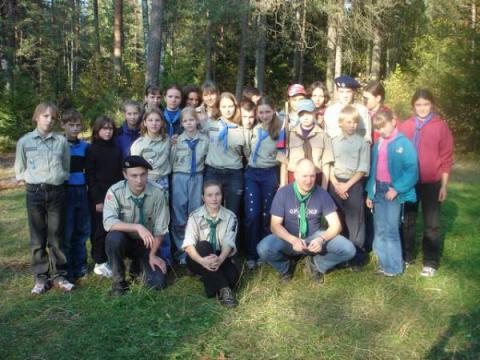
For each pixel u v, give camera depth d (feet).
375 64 57.77
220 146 15.26
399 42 67.21
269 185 15.44
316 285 13.82
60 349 10.42
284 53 77.77
